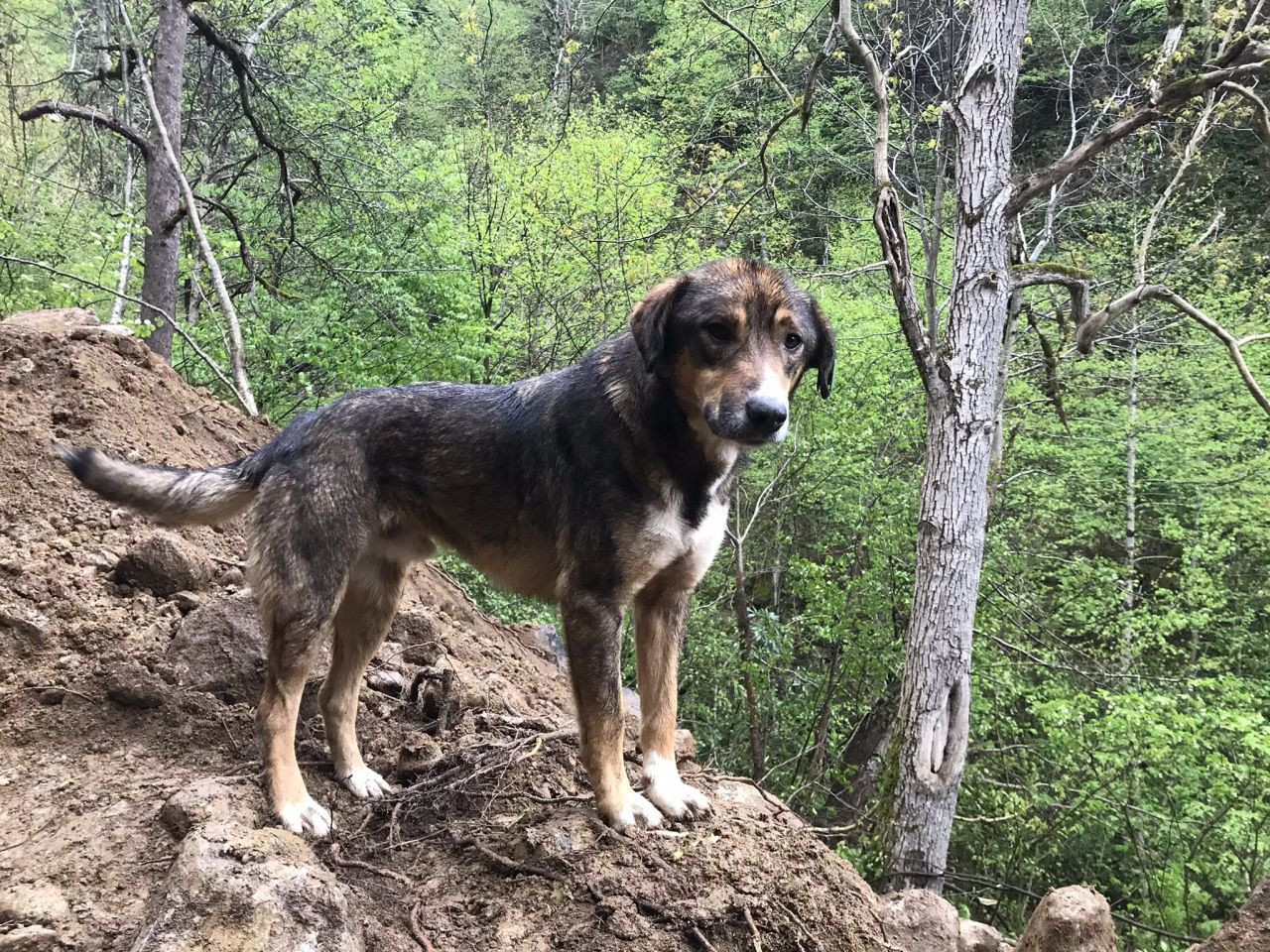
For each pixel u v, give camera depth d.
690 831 3.33
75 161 13.51
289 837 2.76
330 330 12.78
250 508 3.35
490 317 14.44
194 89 13.31
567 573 3.25
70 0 13.71
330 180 12.84
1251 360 13.83
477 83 18.28
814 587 12.77
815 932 3.09
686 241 13.36
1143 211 14.70
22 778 3.29
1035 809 10.84
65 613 4.05
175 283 11.16
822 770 13.08
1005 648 12.29
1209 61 7.66
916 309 8.17
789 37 13.20
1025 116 18.88
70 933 2.53
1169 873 10.20
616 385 3.20
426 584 6.56
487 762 3.62
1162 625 12.32
